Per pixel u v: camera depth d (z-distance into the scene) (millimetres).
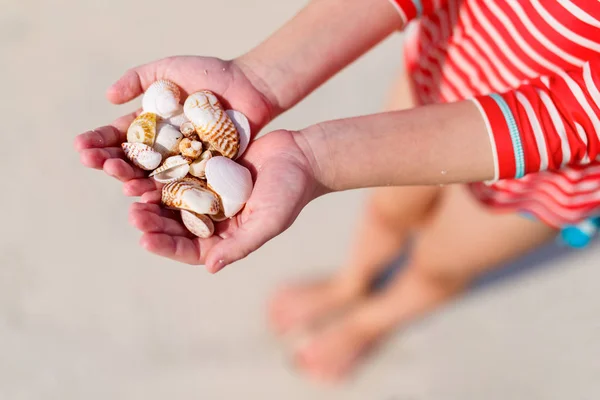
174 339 1066
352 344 1042
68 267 1054
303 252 1136
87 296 1053
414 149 613
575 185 690
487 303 1149
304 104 1172
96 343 1044
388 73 1213
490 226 799
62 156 1099
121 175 606
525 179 707
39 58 1159
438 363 1118
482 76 675
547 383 1110
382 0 656
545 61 626
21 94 1127
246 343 1084
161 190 624
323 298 1064
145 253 1079
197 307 1083
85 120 1121
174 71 646
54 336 1034
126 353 1049
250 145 647
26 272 1043
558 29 605
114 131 637
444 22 687
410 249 1108
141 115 635
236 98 651
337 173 616
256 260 1124
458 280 907
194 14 1225
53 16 1192
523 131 602
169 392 1048
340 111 1176
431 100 734
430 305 967
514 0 624
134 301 1066
